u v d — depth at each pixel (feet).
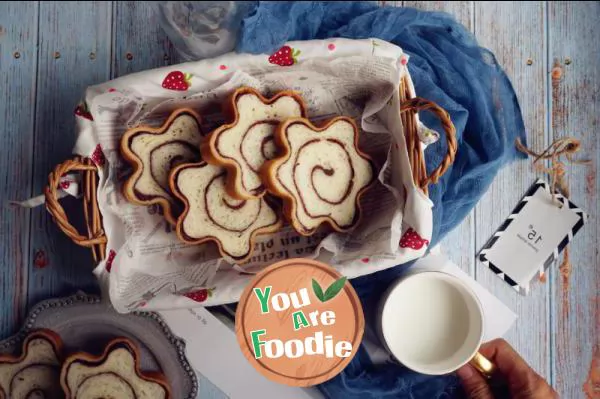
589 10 3.12
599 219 3.08
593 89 3.12
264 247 2.74
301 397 2.78
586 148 3.12
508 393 2.86
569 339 3.04
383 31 2.90
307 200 2.64
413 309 2.68
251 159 2.61
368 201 2.75
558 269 3.05
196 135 2.64
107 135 2.50
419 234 2.44
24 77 2.94
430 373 2.52
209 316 2.77
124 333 2.69
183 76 2.44
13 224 2.86
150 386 2.64
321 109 2.77
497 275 3.02
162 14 2.74
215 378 2.75
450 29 2.99
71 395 2.59
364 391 2.78
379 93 2.59
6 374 2.61
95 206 2.36
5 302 2.84
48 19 2.97
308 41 2.48
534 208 3.05
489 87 2.97
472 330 2.60
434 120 2.89
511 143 3.00
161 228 2.65
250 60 2.47
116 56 3.00
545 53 3.13
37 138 2.92
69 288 2.86
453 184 2.89
